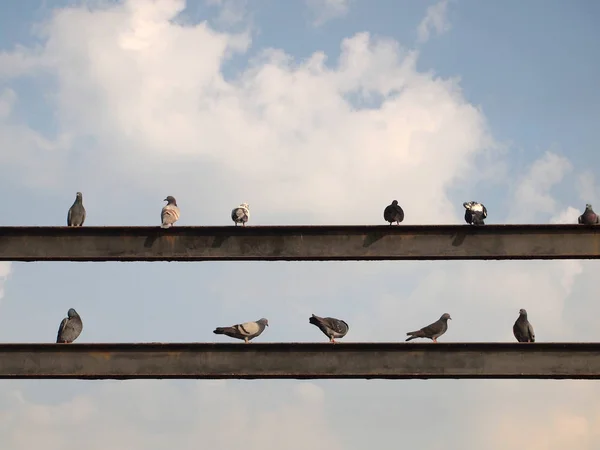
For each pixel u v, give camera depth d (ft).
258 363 33.37
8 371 33.19
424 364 33.27
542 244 34.27
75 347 33.65
